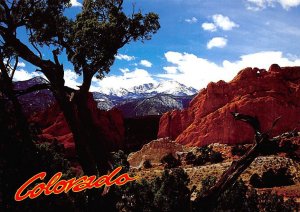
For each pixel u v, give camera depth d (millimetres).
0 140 15602
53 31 17281
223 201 37812
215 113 122438
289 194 64438
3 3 15344
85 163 13773
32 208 16562
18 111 15508
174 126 141125
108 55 16953
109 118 131375
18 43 14430
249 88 124500
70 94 14914
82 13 17625
